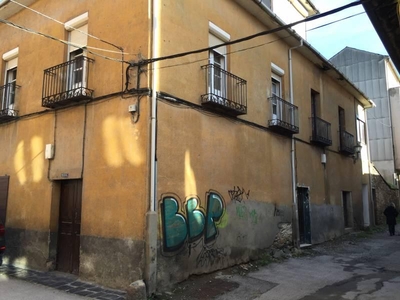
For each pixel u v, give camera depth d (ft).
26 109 30.50
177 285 22.43
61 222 27.27
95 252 23.31
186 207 23.94
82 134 25.53
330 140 46.55
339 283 24.32
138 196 21.74
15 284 23.15
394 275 26.55
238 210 28.99
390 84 88.63
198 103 26.09
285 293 22.02
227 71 29.12
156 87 22.70
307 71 43.93
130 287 19.67
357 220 54.49
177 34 24.76
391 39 18.76
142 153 21.93
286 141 37.37
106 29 25.20
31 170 29.07
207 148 26.48
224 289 22.52
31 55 31.09
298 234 36.50
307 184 40.45
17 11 33.14
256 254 30.50
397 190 82.28
